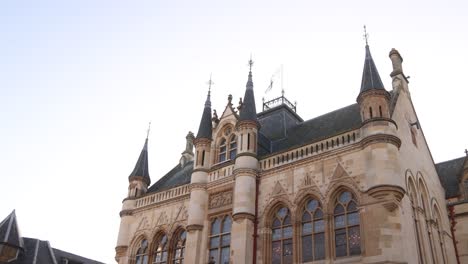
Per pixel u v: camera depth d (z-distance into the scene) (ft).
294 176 97.40
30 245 163.63
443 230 104.94
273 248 94.79
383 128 87.25
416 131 109.29
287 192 96.78
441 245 102.27
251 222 97.96
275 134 122.21
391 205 80.43
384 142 85.92
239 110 117.39
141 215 125.39
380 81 94.12
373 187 82.64
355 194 86.48
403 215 82.69
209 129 120.88
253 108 112.27
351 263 81.61
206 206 109.50
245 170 102.01
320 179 92.79
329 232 87.30
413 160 99.76
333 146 93.81
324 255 86.63
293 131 120.57
